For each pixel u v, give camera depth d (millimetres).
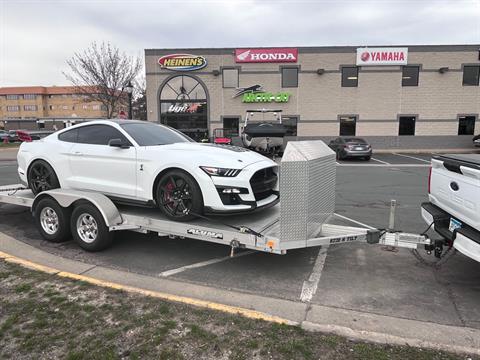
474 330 3178
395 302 3697
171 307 3447
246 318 3275
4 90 100312
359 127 27094
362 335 3027
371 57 26188
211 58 26750
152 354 2742
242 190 4391
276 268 4574
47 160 5738
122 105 30125
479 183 3391
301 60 26547
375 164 17641
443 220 4105
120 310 3369
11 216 7082
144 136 5250
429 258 4879
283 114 27125
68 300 3547
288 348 2834
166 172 4664
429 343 2932
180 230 4508
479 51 25891
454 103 26531
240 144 23141
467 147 26953
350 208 7898
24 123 78188
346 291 3943
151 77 27203
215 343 2891
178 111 27422
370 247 5320
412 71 26484
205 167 4387
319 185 4320
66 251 5137
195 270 4500
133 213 5059
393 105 26766
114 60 27531
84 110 98688
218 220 4574
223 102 27125
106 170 5160
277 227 4367
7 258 4695
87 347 2812
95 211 4848
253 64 26734
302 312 3463
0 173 13922
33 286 3852
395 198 9031
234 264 4703
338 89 26766
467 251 3459
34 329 3041
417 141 27078
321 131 27203
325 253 5094
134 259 4855
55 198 5199
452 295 3857
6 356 2695
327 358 2721
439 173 4301
